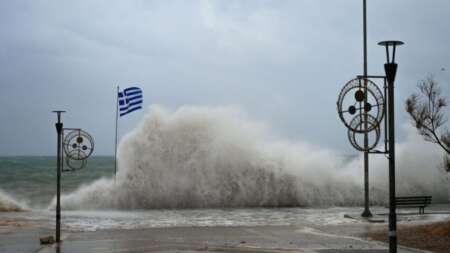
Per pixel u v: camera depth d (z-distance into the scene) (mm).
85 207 30281
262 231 18719
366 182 23781
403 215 24188
